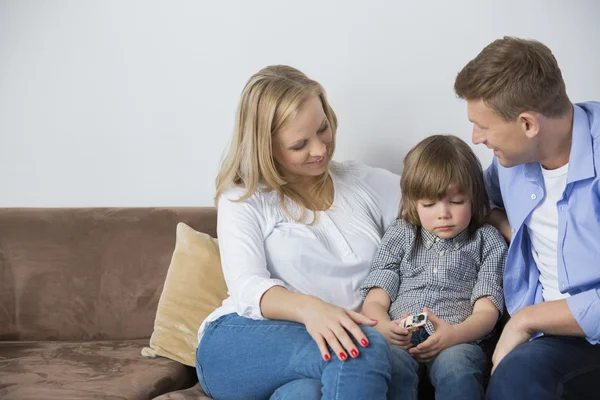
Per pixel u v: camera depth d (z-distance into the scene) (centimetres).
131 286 217
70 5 233
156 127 233
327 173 185
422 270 176
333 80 216
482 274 172
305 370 147
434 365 158
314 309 148
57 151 241
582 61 199
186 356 191
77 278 220
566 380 135
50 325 220
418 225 179
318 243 176
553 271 158
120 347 208
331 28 213
